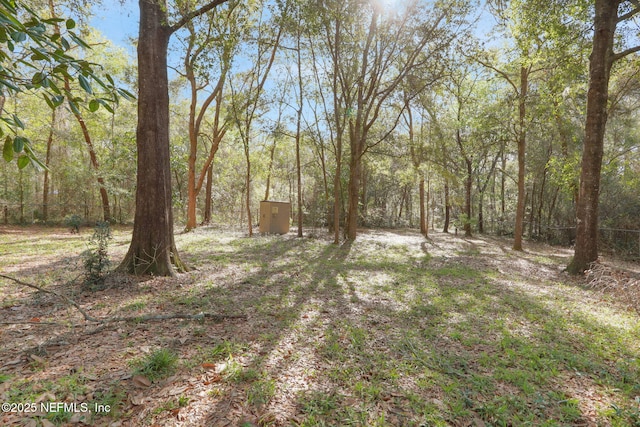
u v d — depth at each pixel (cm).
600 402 289
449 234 2208
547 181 1994
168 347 348
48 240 1233
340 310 509
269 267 824
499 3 1063
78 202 2147
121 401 253
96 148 2075
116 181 1844
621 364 355
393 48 1205
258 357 338
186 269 730
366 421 247
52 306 473
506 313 519
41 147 2002
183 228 1953
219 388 278
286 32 1341
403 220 2936
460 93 1758
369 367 327
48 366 301
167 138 691
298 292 605
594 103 830
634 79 1298
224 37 875
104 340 361
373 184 2930
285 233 1789
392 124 1905
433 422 250
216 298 536
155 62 659
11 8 120
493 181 2536
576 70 977
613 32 851
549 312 532
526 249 1456
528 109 1288
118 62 1706
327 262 936
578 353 385
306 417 248
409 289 653
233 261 887
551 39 961
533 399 284
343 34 1266
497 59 1396
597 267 775
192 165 1766
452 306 547
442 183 2073
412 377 314
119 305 485
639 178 1332
